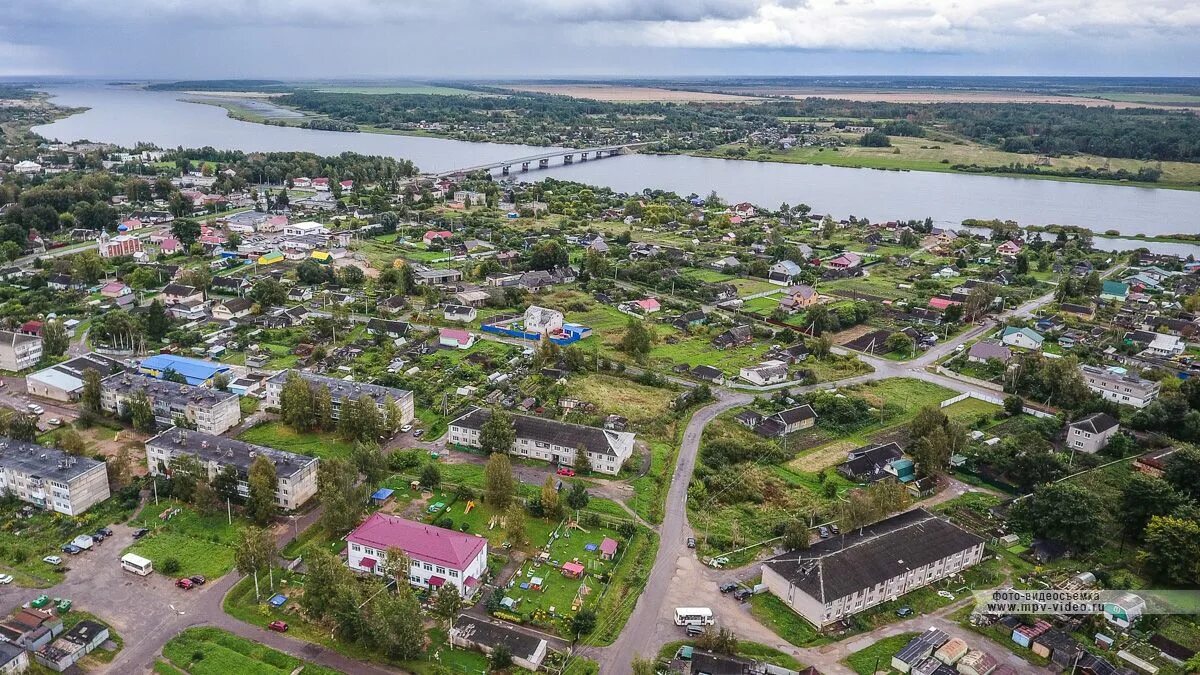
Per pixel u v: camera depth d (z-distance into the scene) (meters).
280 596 141.12
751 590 148.12
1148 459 197.50
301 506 172.00
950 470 198.38
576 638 134.25
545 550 158.75
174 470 175.12
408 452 194.75
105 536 157.62
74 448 178.38
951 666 129.62
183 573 147.88
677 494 183.00
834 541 155.75
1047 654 133.25
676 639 135.38
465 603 142.12
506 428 196.00
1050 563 160.50
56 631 129.50
